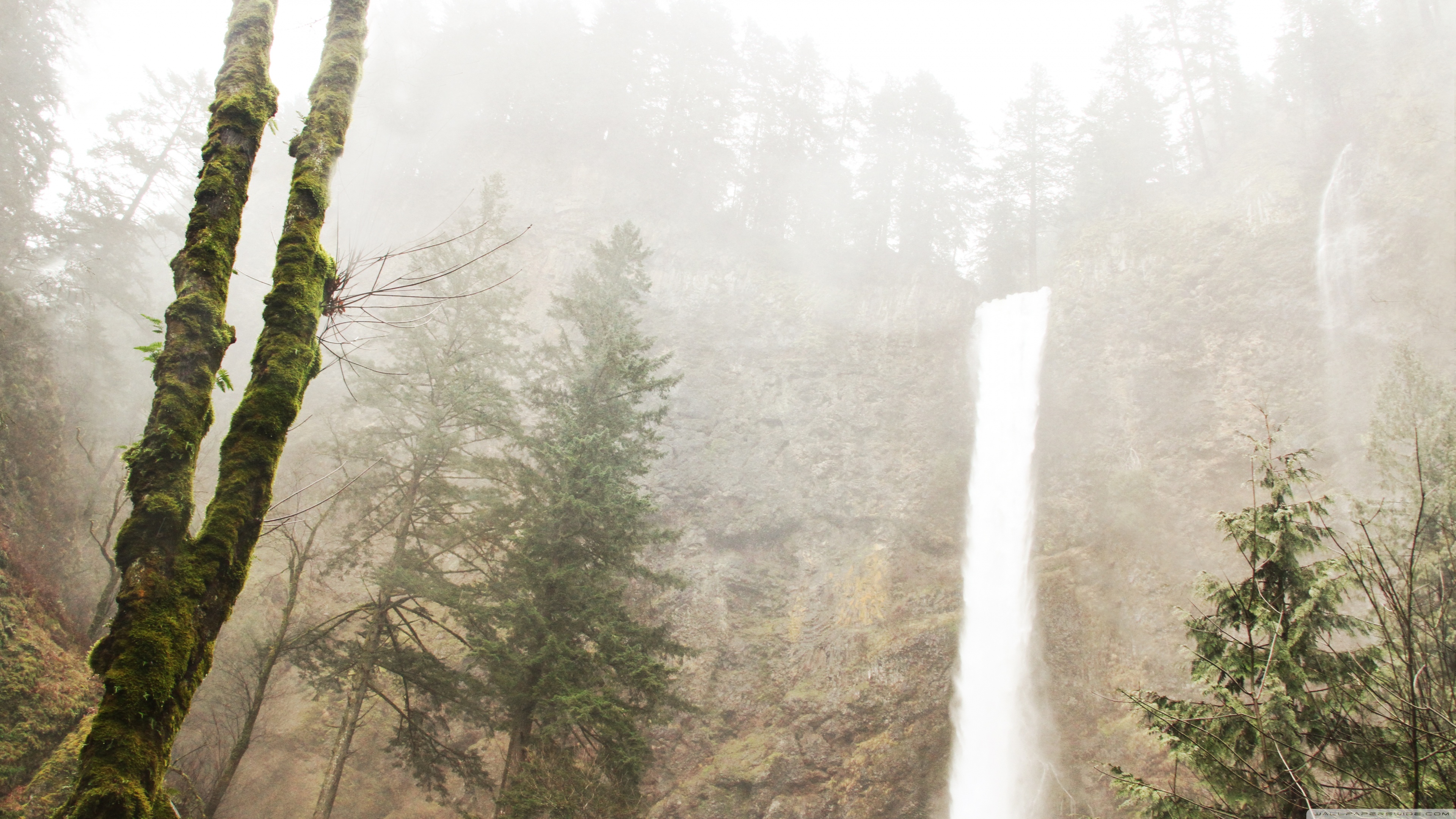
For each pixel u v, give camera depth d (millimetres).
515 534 16672
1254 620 7758
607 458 16172
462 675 15195
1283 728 6824
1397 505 12438
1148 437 32844
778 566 32438
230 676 21172
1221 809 6527
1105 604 29609
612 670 15188
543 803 12484
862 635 29828
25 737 14477
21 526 19078
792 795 25812
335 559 15875
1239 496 29625
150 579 3217
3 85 27984
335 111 4863
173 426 3506
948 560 32594
